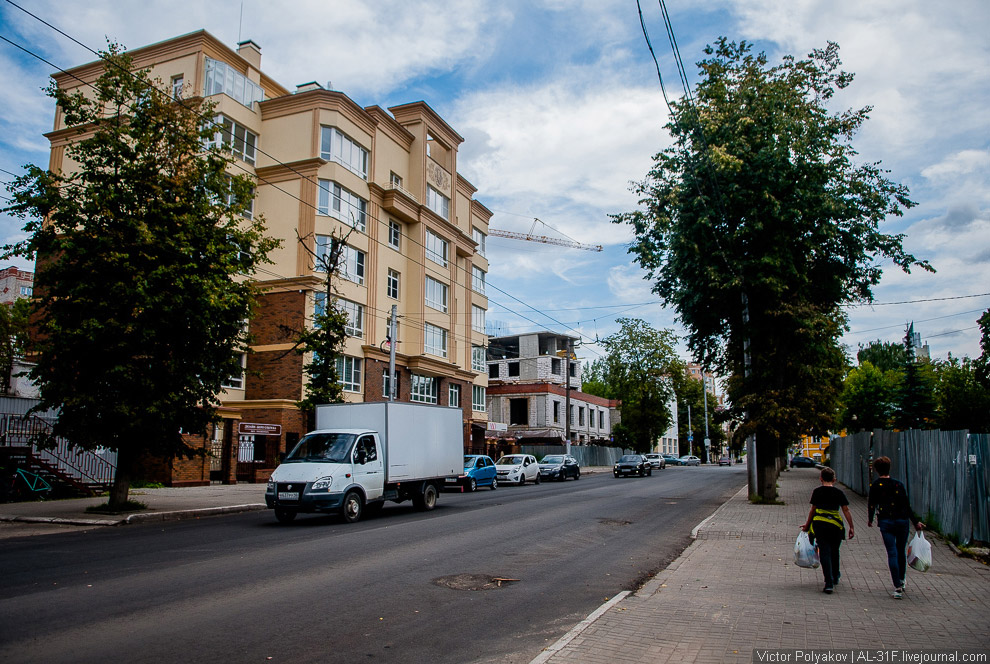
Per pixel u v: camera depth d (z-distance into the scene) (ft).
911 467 55.77
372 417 56.75
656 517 58.39
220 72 102.73
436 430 63.00
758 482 71.41
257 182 108.27
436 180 139.03
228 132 102.63
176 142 55.52
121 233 51.24
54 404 52.13
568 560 35.73
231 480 87.61
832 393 75.05
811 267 72.95
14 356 81.76
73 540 39.86
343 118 110.83
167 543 38.60
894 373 146.30
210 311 54.24
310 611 23.17
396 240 127.13
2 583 26.68
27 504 58.80
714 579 29.99
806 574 31.22
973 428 99.25
